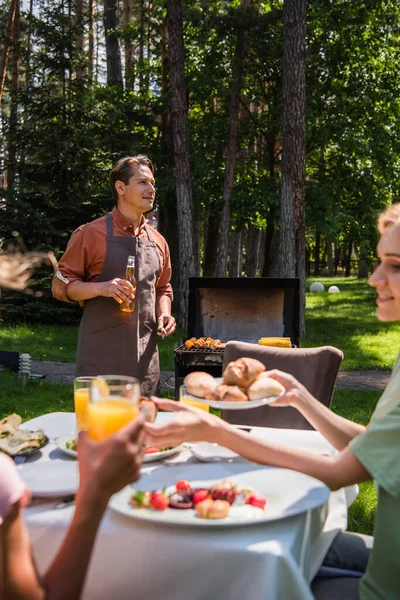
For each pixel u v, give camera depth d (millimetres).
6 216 12922
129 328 3576
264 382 1975
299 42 10578
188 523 1470
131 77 18359
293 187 10820
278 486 1720
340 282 31250
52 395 6773
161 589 1453
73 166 13484
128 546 1468
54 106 13891
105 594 1489
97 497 1159
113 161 14602
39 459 2004
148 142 16219
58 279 3574
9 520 1096
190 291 5324
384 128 15594
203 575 1419
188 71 16688
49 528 1521
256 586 1376
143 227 3811
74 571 1138
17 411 6078
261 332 5293
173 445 1805
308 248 43469
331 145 15992
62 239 13539
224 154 16719
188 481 1786
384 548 1593
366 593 1615
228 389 1942
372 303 19344
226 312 5355
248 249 18750
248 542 1429
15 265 1381
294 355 3051
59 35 13969
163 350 9734
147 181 3611
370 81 15195
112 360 3557
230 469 1850
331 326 13695
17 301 13117
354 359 9555
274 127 15422
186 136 11984
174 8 11617
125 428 1199
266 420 3018
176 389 4836
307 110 14422
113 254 3609
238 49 13352
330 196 15477
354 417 5898
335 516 1915
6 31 17266
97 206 13719
